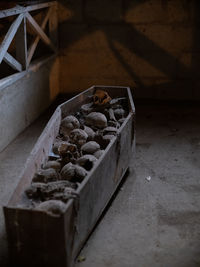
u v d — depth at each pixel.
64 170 2.62
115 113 3.47
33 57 4.98
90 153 2.88
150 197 3.05
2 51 3.65
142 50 4.96
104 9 4.88
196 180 3.30
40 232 2.14
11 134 3.91
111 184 2.84
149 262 2.41
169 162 3.58
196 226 2.73
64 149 2.81
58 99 5.07
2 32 4.55
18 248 2.21
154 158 3.64
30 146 3.86
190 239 2.60
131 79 5.09
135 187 3.18
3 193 3.10
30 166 2.59
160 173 3.39
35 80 4.40
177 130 4.21
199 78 4.98
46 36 4.67
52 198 2.34
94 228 2.70
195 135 4.10
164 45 4.91
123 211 2.88
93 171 2.44
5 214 2.16
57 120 3.21
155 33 4.88
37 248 2.18
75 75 5.18
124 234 2.65
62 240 2.13
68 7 4.93
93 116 3.30
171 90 5.05
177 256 2.46
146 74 5.04
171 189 3.17
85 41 5.03
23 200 2.38
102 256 2.46
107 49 5.02
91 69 5.12
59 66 5.16
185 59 4.93
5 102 3.74
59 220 2.09
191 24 4.80
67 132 3.21
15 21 3.84
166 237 2.62
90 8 4.90
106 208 2.91
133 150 3.41
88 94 3.75
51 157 2.92
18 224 2.16
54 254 2.17
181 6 4.75
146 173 3.39
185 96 5.06
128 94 3.64
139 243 2.57
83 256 2.45
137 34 4.91
